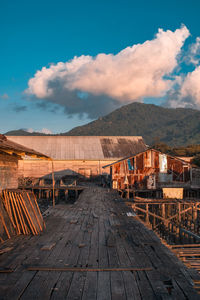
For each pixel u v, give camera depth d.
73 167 36.12
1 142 8.12
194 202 18.19
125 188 24.77
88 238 7.68
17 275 4.80
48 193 27.72
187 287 4.35
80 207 14.27
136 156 25.02
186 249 8.10
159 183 24.41
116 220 10.67
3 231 7.45
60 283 4.46
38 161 35.34
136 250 6.50
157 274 4.90
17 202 8.14
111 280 4.61
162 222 17.91
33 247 6.67
